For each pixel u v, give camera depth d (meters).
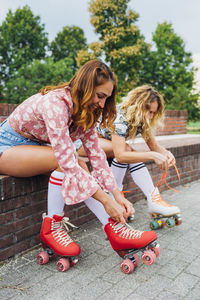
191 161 4.48
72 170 1.65
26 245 2.16
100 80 1.54
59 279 1.80
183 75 23.78
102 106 1.64
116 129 2.41
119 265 1.98
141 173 2.58
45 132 1.87
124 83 20.48
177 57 24.05
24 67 26.39
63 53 34.03
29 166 1.89
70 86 1.68
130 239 1.83
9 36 30.98
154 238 1.82
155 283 1.77
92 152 1.99
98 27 19.45
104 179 1.96
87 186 1.66
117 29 18.89
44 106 1.62
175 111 8.43
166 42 23.95
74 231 2.58
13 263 2.00
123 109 2.50
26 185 2.11
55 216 1.88
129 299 1.61
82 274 1.87
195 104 19.34
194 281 1.79
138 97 2.40
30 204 2.17
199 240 2.42
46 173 2.14
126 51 18.95
